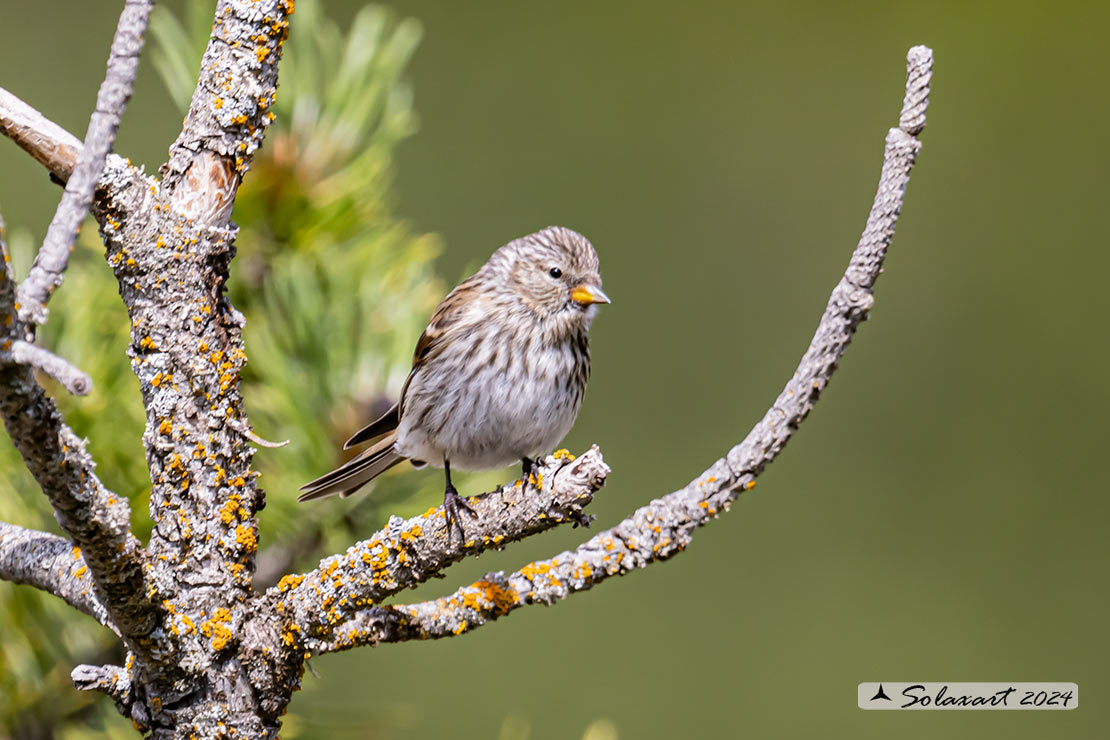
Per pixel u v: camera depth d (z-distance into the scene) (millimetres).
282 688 5500
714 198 19625
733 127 20016
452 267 18672
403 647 15414
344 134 7996
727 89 20172
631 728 16438
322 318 7754
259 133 5504
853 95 20344
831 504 18844
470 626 5547
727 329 19047
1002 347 19703
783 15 20359
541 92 19453
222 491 5438
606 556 5469
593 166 19375
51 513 6988
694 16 20438
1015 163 20703
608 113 19766
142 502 6871
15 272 7312
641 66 20062
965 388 19641
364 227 8062
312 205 7863
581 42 20047
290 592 5434
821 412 19484
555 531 16641
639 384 18688
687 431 18562
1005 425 19281
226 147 5430
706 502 5340
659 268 19297
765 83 20141
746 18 20500
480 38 19734
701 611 17594
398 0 19250
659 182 19688
